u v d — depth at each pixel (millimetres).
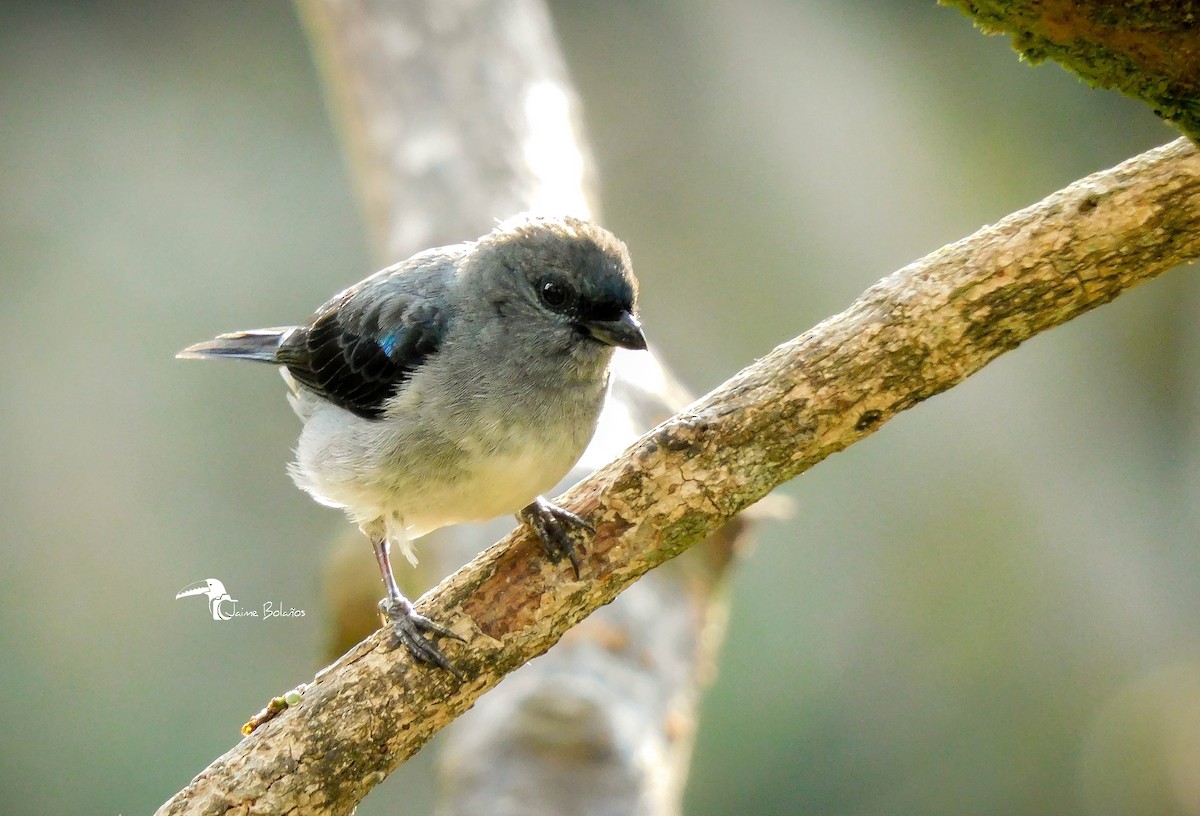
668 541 5664
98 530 14953
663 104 16312
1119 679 14109
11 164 15961
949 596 14516
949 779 13703
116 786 13680
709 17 16453
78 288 15734
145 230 16078
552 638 5715
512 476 6547
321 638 10430
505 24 11117
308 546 15242
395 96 10836
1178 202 5188
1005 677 14148
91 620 14578
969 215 15555
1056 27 4723
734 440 5559
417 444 6555
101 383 15484
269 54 16781
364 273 16312
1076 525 14758
